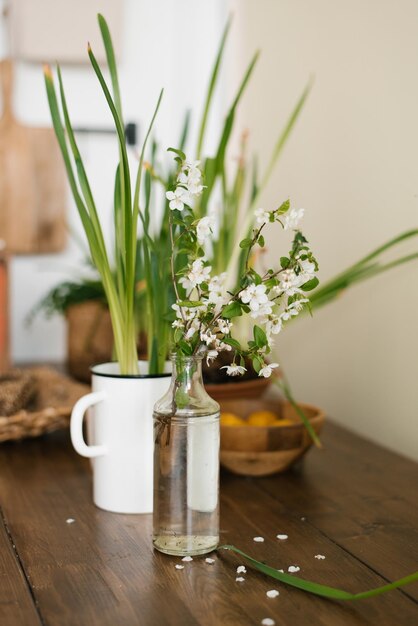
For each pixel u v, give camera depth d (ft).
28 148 8.11
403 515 3.77
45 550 3.41
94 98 8.24
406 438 4.88
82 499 4.00
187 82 8.47
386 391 5.08
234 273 5.61
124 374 3.84
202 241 3.38
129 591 3.06
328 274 5.73
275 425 4.24
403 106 4.81
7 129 8.05
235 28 7.45
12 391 4.81
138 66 8.36
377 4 5.04
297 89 6.13
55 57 7.97
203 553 3.34
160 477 3.34
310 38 5.90
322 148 5.75
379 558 3.33
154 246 3.94
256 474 4.25
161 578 3.16
